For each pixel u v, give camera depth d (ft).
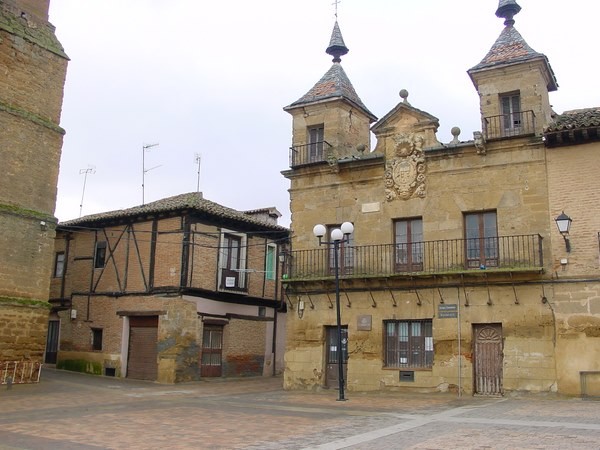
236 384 81.00
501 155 63.77
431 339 64.64
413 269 66.64
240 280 92.99
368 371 66.59
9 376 64.59
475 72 66.39
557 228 59.82
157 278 85.51
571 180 60.08
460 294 63.31
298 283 71.77
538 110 63.21
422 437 34.71
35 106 71.46
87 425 40.63
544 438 33.40
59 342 94.22
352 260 70.23
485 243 63.72
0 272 65.92
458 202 65.16
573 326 57.93
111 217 90.48
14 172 68.33
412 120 68.85
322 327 70.18
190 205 83.87
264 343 97.35
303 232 73.56
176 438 35.42
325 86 77.25
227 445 32.96
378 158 69.62
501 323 61.36
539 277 59.77
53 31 74.95
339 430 38.01
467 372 61.77
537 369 58.80
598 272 57.57
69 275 96.02
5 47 68.54
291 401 57.52
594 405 51.72
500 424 39.65
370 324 67.36
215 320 88.12
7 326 65.77
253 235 97.25
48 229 71.36
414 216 67.41
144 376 83.71
